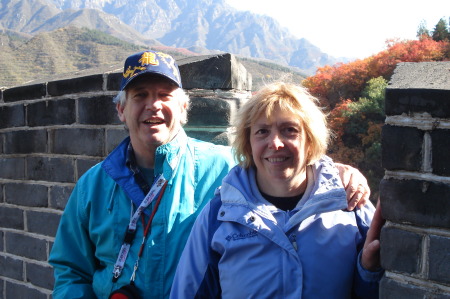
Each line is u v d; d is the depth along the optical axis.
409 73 1.51
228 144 2.99
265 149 1.69
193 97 2.98
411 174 1.36
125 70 2.12
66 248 2.21
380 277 1.56
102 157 3.14
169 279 1.99
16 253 3.69
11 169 3.69
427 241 1.34
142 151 2.14
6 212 3.75
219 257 1.69
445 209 1.30
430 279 1.34
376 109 30.47
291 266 1.58
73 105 3.25
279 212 1.67
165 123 2.11
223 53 2.97
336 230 1.63
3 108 3.69
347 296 1.61
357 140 31.30
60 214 3.41
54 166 3.41
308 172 1.76
